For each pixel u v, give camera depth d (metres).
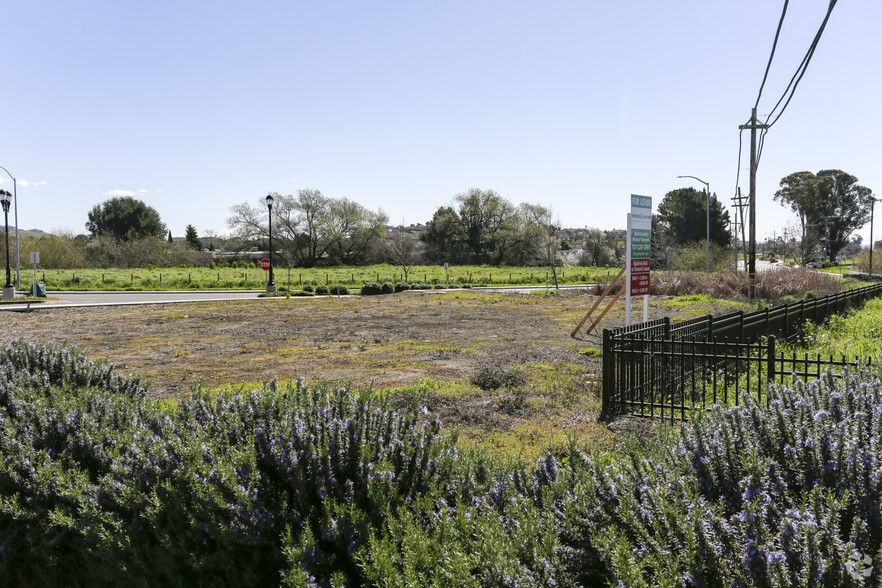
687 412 7.67
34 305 28.20
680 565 2.34
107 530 3.17
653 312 23.34
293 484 3.12
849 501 2.54
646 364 8.76
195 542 3.07
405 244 79.44
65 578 3.55
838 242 104.62
